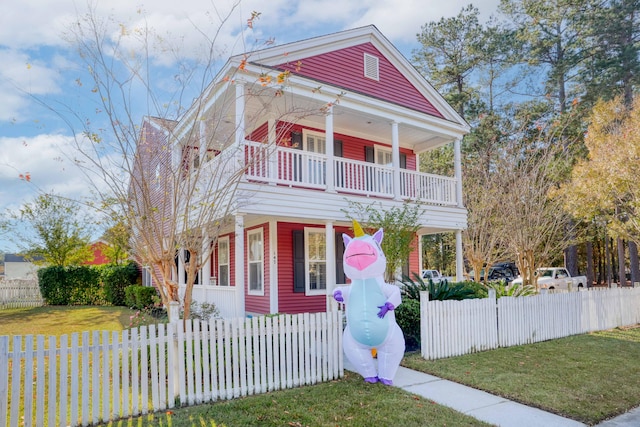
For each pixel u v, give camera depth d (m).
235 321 5.86
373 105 12.27
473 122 29.28
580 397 5.79
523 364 7.41
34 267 24.59
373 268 6.52
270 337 6.09
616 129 15.21
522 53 29.41
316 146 13.84
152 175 8.84
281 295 12.64
